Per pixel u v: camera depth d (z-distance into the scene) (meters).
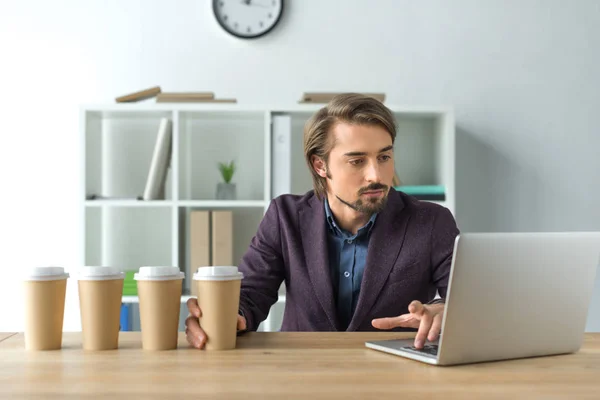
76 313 2.91
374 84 3.00
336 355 1.00
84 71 2.97
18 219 2.95
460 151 3.02
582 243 1.03
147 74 2.98
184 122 2.94
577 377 0.86
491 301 0.94
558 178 3.04
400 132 3.01
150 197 2.71
